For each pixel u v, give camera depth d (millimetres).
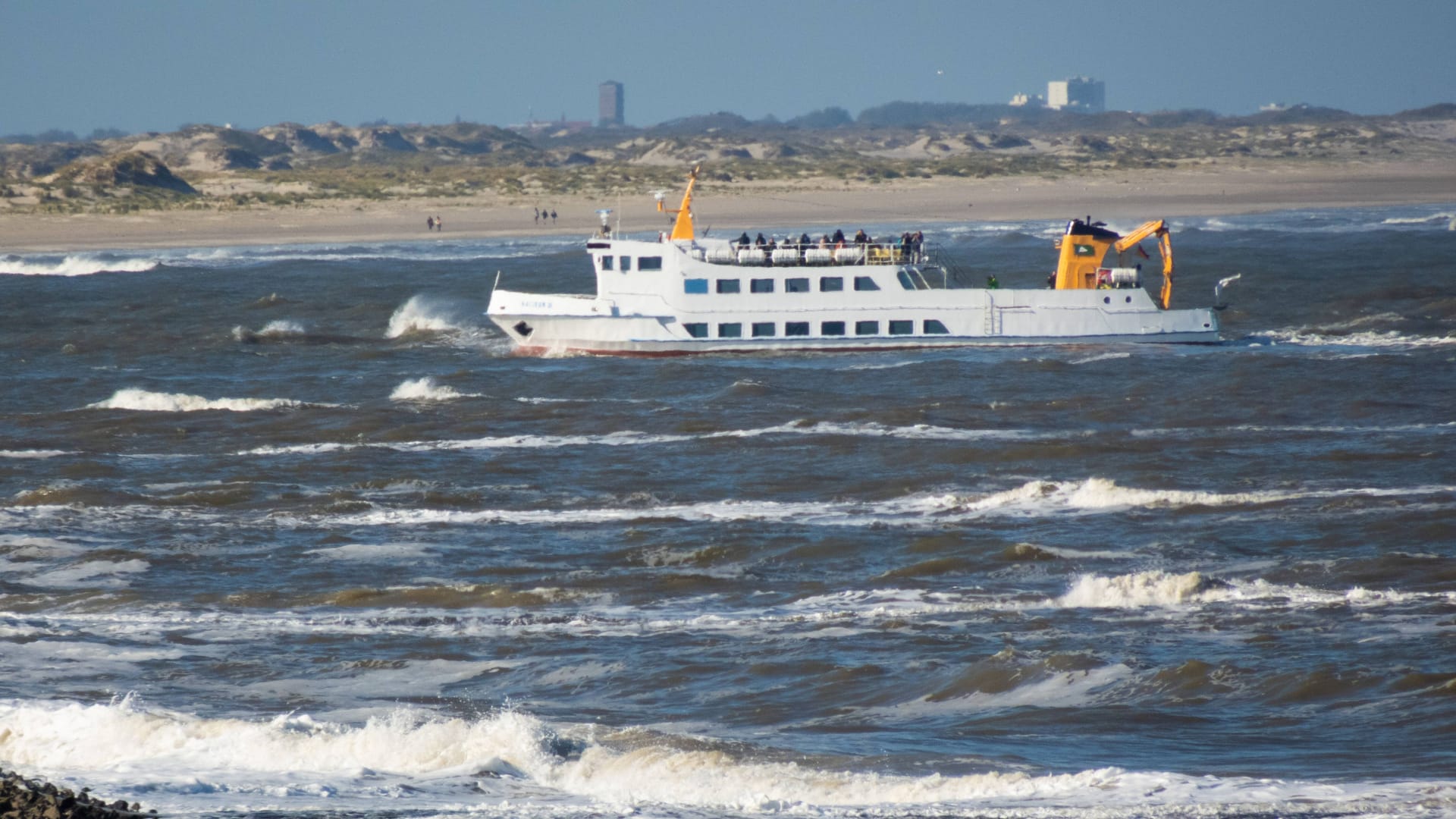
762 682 100688
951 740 86625
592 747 83188
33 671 102938
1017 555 132500
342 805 71438
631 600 122938
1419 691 94250
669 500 158125
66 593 125000
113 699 95375
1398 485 156875
